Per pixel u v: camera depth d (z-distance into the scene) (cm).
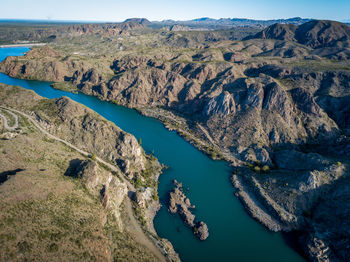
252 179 13100
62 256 6231
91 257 6688
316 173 11362
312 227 9875
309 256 8838
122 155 13125
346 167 11556
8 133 11569
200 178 13538
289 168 13500
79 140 13462
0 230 5859
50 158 10469
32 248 5959
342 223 9269
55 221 7038
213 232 9894
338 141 14625
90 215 8044
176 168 14338
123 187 10769
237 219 10725
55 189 8231
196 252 8900
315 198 10912
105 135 13700
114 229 8444
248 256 8944
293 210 10744
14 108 14638
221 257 8806
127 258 7525
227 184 13188
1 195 6825
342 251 8506
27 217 6638
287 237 9894
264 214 10912
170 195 11462
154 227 9769
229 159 15325
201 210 11100
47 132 13375
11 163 8944
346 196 10175
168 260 8238
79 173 9744
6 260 5419
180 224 10069
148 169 13538
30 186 7719
